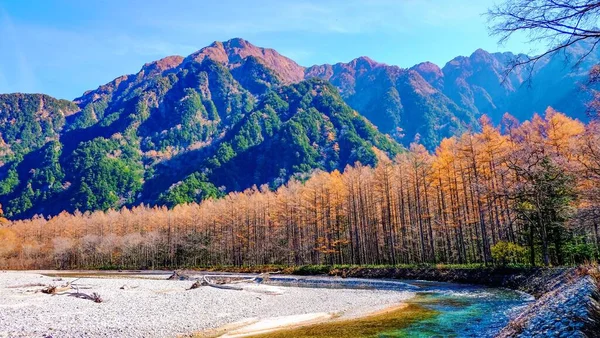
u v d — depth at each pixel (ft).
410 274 148.87
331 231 216.74
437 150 170.40
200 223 323.78
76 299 95.91
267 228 272.10
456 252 180.65
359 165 226.17
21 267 358.64
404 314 68.33
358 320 64.34
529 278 95.35
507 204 127.13
